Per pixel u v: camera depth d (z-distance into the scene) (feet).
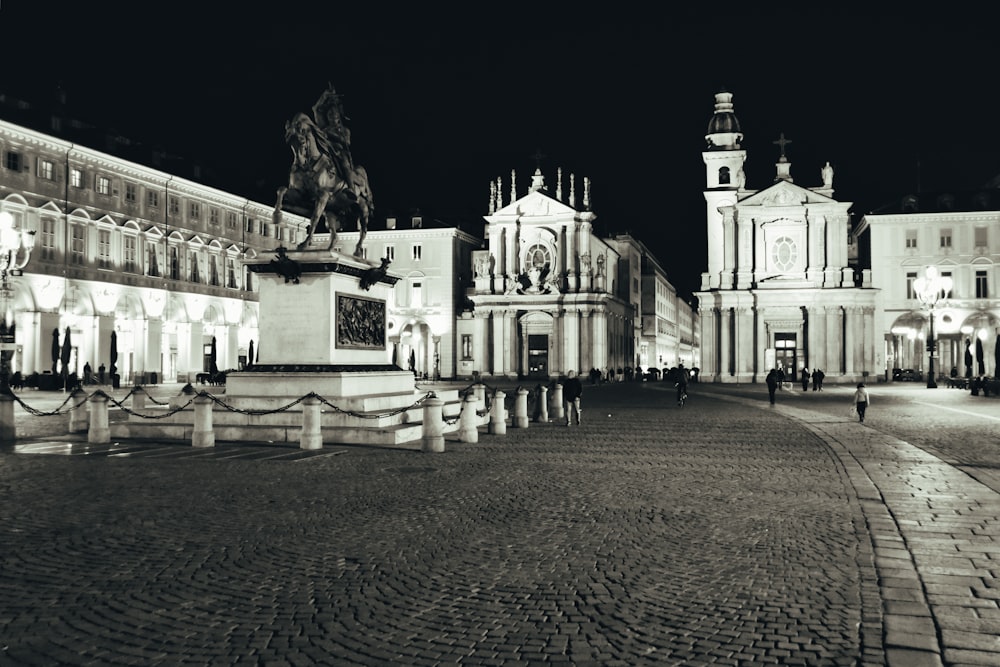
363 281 78.43
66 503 39.78
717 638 21.54
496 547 31.37
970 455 59.82
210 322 242.17
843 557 29.78
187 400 75.41
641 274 426.10
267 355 74.64
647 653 20.52
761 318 274.77
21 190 178.50
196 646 20.93
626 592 25.55
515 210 309.83
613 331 334.03
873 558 29.63
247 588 25.89
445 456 59.82
